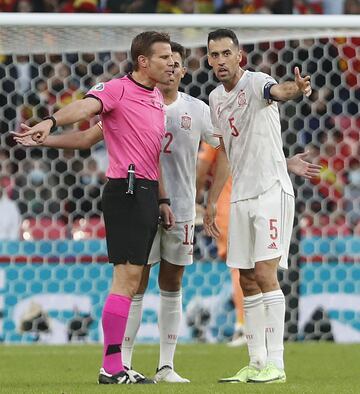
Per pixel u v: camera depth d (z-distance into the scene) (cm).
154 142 2377
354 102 4453
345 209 4503
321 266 4044
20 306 3959
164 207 2608
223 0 5075
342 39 4353
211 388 2234
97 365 3142
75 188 4438
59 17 3525
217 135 2602
